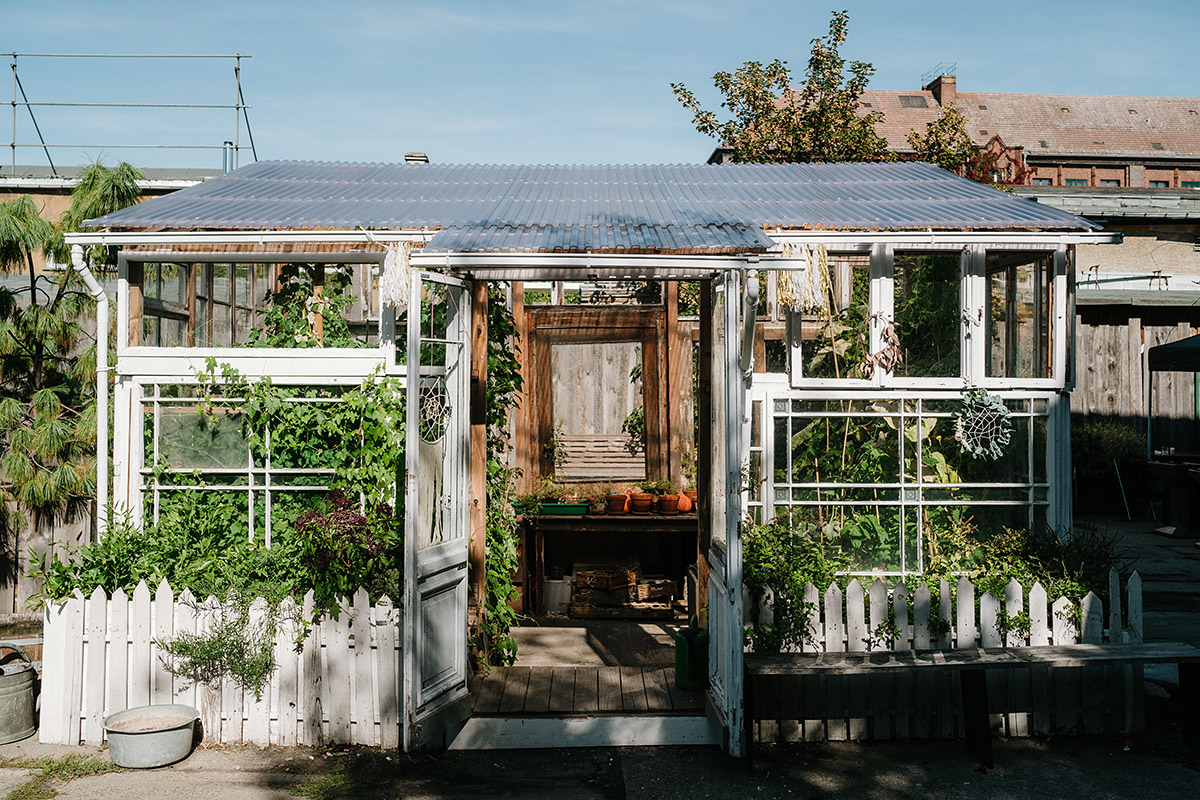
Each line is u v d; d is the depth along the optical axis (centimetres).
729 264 550
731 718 561
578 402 996
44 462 879
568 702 617
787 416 721
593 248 546
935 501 717
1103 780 543
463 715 594
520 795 526
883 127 3572
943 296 723
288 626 589
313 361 702
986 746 561
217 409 709
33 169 1300
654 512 912
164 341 780
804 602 595
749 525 661
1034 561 643
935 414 718
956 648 598
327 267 768
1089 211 1180
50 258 995
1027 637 604
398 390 692
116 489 703
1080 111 3831
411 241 679
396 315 714
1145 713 630
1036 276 725
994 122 3706
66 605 596
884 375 713
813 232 686
